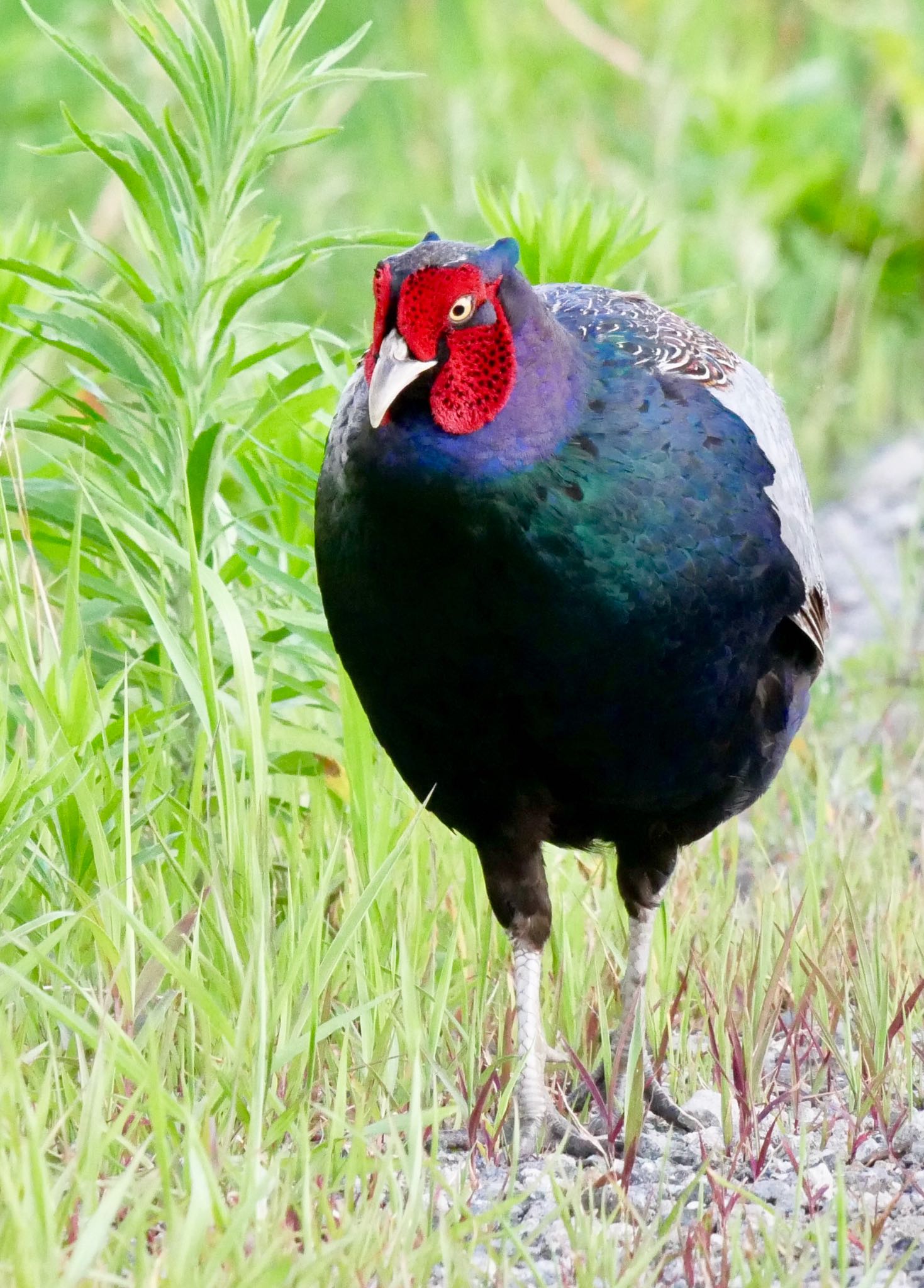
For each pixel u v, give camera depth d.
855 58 20.42
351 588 6.91
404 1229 5.55
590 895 8.62
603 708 6.93
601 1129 7.14
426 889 8.06
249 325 8.44
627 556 6.71
